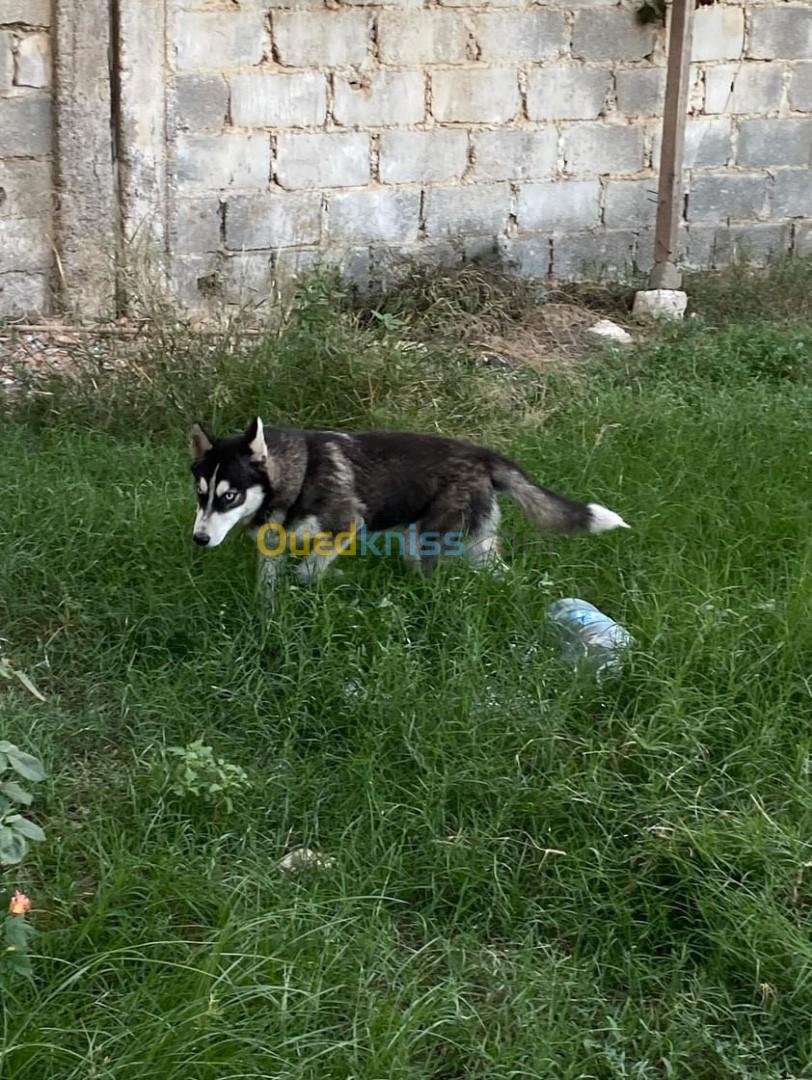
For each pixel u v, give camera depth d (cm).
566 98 913
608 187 934
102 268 841
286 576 627
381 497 635
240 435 626
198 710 575
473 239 912
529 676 573
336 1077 388
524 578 625
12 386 761
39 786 518
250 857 485
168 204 851
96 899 452
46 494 665
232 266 867
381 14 868
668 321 867
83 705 589
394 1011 404
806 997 423
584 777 514
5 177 828
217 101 849
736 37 938
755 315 897
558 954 453
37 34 820
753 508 668
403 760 535
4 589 629
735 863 470
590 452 708
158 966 423
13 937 389
